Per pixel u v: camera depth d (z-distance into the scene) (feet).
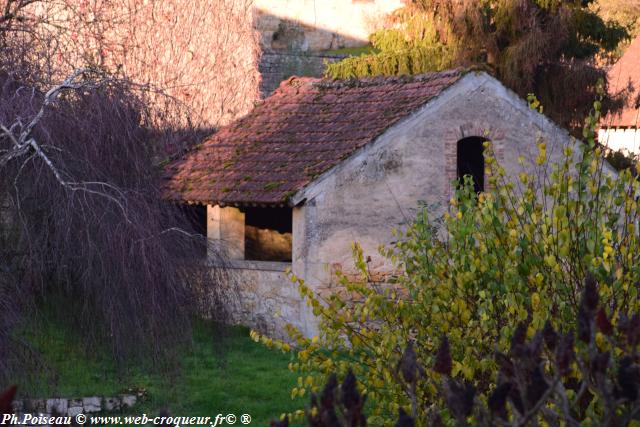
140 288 78.89
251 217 151.43
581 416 47.57
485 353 60.18
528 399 35.01
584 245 58.54
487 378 59.98
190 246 89.35
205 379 105.40
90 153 80.12
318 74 238.48
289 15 248.11
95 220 77.10
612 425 37.76
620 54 272.92
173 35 164.35
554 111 195.93
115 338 78.33
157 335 80.12
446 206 131.44
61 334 81.61
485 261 60.85
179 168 144.15
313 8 249.96
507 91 135.85
